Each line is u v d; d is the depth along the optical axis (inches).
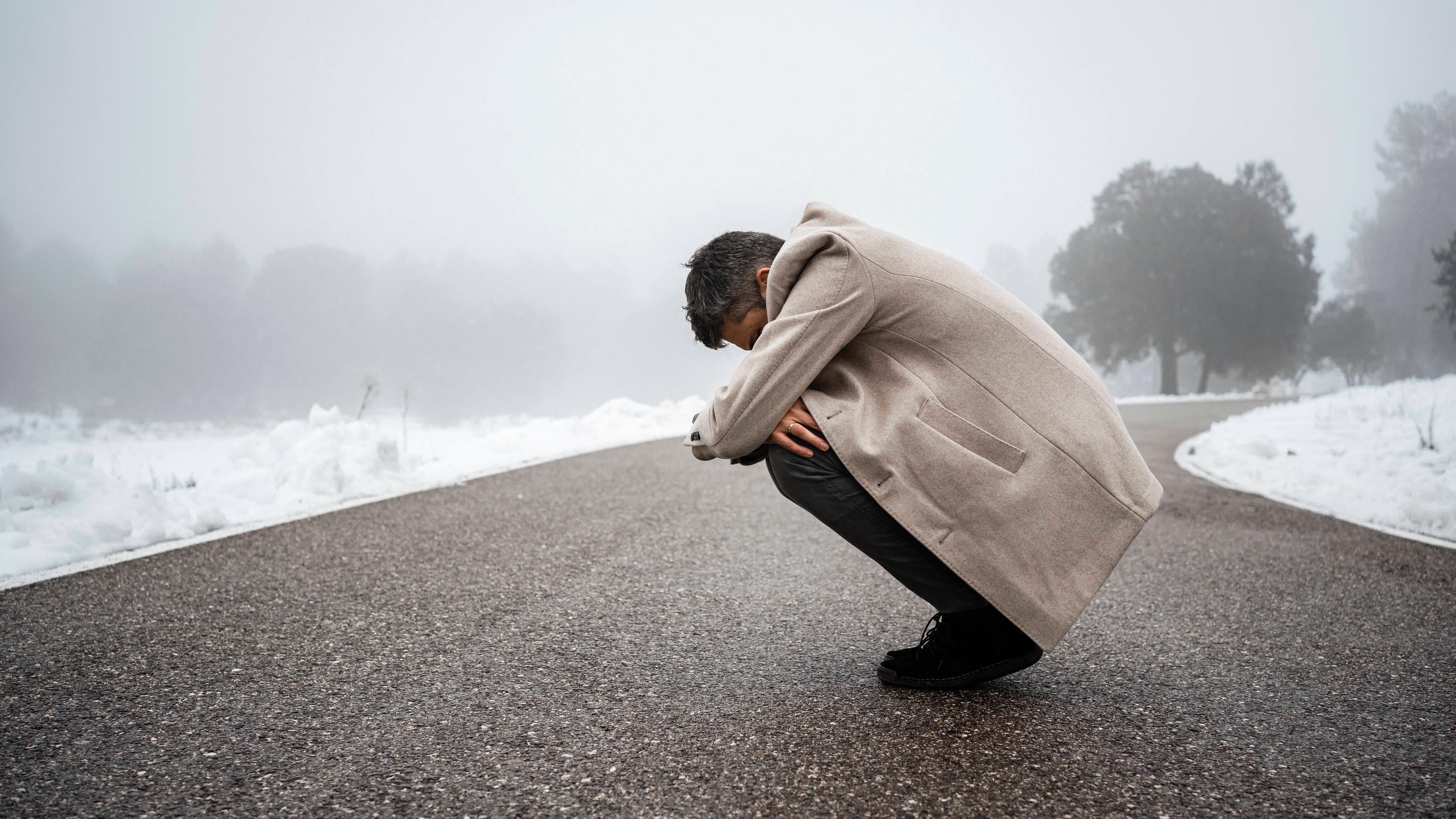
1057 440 68.1
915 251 72.4
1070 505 67.9
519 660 87.0
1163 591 129.3
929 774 59.9
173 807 53.7
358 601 110.4
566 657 88.4
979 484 67.6
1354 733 70.3
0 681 78.7
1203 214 1820.9
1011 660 74.5
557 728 68.3
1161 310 1801.2
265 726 68.3
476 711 72.1
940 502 68.3
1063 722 71.5
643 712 72.1
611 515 181.2
